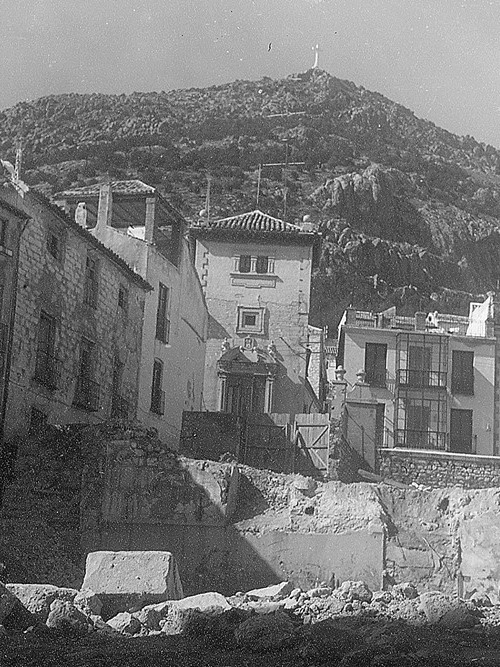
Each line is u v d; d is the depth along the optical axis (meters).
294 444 44.22
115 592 22.14
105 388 42.88
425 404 69.31
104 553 22.84
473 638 18.55
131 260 47.94
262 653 16.89
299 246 65.06
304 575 31.00
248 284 64.56
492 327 71.75
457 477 47.03
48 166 188.12
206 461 32.03
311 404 66.94
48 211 37.62
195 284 56.38
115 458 31.81
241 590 30.81
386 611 21.56
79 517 31.41
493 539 31.22
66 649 16.72
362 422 46.09
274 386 62.34
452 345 70.44
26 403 35.94
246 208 174.25
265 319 64.06
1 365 34.25
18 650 16.53
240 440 42.91
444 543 31.70
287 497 32.12
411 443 68.69
